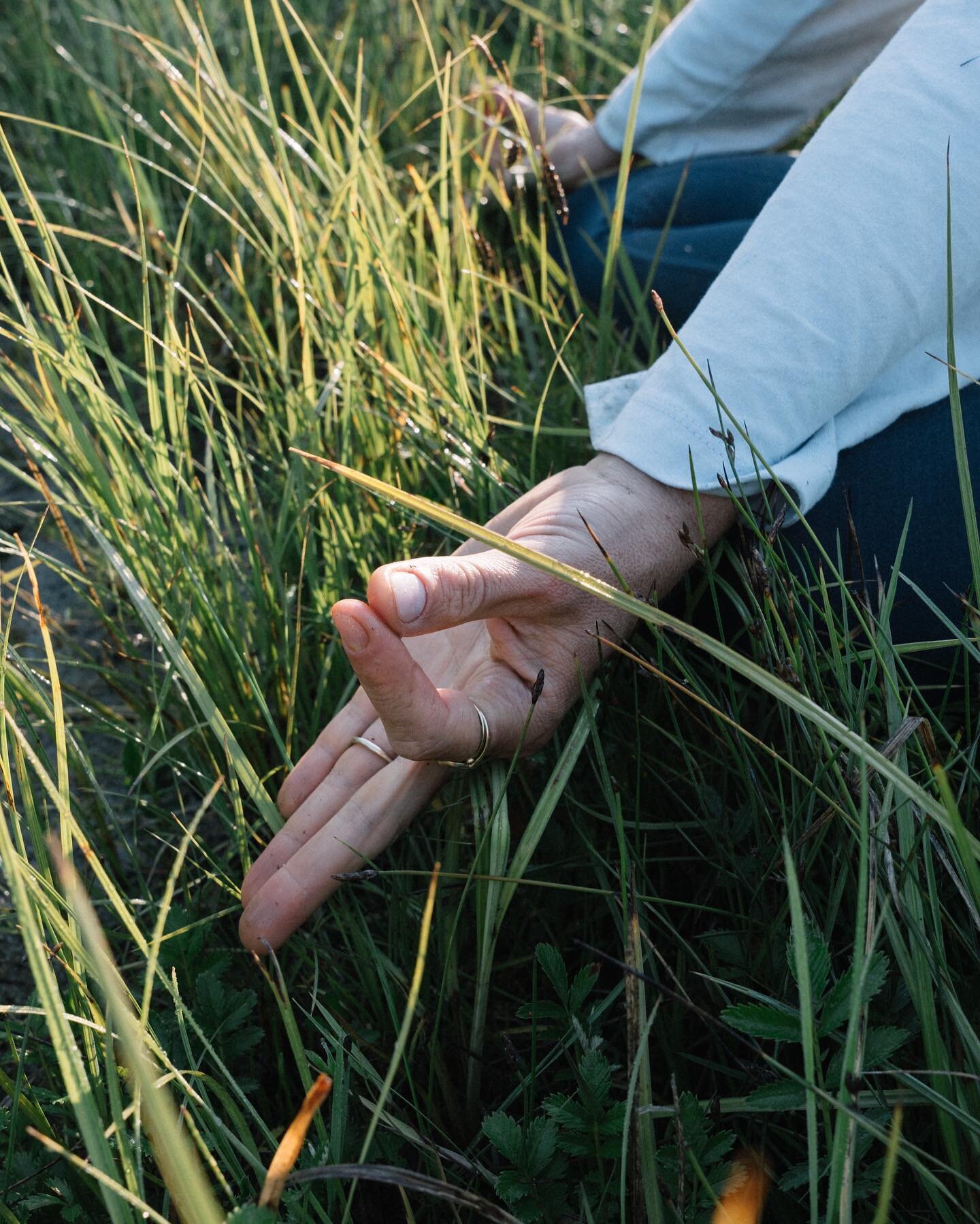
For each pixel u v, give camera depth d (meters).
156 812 1.24
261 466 1.52
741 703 1.05
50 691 1.32
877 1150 0.84
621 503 0.98
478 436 1.38
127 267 2.00
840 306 0.99
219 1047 0.94
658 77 1.73
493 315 1.67
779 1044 0.90
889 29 1.65
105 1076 0.82
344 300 1.51
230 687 1.23
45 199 2.15
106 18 2.30
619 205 1.39
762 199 1.64
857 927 0.70
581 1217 0.79
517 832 1.15
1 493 1.77
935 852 0.89
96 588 1.48
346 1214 0.75
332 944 1.14
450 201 1.89
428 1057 1.00
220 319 1.95
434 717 0.85
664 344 1.62
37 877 0.80
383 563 1.38
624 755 1.13
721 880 1.03
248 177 1.48
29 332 1.18
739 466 1.00
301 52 2.60
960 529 1.10
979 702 1.12
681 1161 0.72
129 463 1.28
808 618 0.98
